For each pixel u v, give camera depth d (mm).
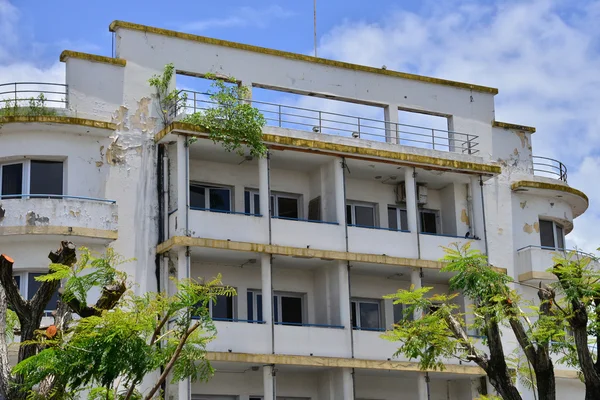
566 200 42875
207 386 34938
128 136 35125
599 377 25297
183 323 22078
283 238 35656
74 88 34719
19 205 32812
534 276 40156
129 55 35844
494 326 26703
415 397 38562
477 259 27859
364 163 38000
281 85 38312
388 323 38781
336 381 36062
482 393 38531
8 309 25172
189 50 36906
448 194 40500
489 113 42312
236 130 34906
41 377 20578
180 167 34500
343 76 39656
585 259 26844
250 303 36844
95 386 25953
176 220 34344
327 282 37156
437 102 41344
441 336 28156
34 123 33656
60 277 21422
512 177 41875
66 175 34062
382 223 39594
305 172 38656
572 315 25500
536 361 26141
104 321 20781
